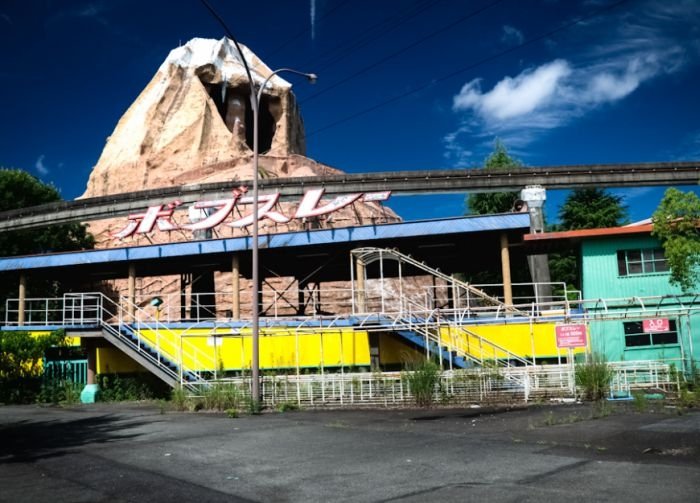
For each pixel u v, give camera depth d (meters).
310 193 36.47
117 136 130.25
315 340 26.12
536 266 39.28
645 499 7.46
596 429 13.05
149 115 124.50
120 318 28.02
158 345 26.44
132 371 29.38
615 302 24.16
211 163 114.25
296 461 10.91
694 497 7.49
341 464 10.47
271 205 36.94
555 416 15.41
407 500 7.87
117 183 117.94
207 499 8.31
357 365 25.66
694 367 20.23
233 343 26.83
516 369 19.77
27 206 71.25
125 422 18.08
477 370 19.81
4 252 66.38
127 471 10.40
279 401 20.95
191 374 25.20
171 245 32.19
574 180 59.75
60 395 28.16
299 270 37.62
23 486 9.42
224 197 67.19
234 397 20.89
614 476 8.73
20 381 28.77
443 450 11.46
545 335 24.39
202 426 16.45
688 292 23.62
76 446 13.46
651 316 22.50
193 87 126.94
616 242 24.61
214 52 133.00
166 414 20.23
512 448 11.36
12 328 29.91
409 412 18.36
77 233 71.31
